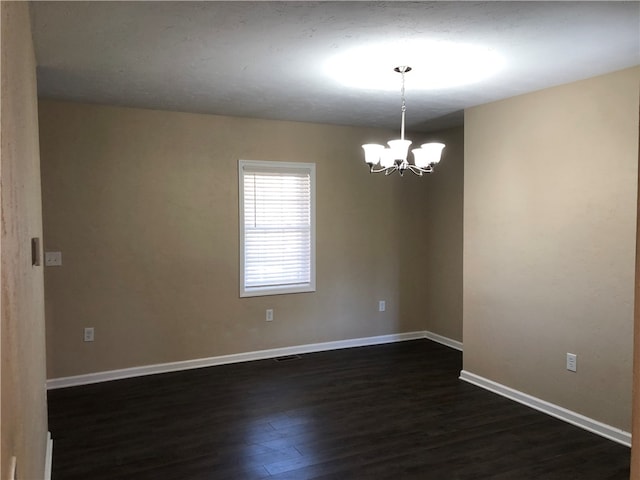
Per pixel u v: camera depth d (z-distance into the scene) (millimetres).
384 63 3072
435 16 2328
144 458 3061
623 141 3205
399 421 3623
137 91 3826
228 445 3236
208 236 4828
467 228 4438
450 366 4938
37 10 2275
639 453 921
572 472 2924
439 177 5777
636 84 3123
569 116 3525
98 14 2324
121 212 4457
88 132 4297
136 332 4562
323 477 2854
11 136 1159
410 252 5930
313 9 2254
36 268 2225
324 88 3709
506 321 4082
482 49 2805
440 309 5848
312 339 5410
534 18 2361
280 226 5199
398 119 5008
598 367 3391
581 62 3041
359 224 5605
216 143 4809
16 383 1136
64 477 2836
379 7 2234
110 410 3793
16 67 1376
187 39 2664
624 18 2354
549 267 3709
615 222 3266
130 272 4516
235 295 4984
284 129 5121
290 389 4273
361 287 5660
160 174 4594
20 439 1211
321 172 5348
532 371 3871
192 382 4422
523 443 3277
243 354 5055
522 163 3895
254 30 2521
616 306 3275
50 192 4184
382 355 5312
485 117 4215
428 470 2936
